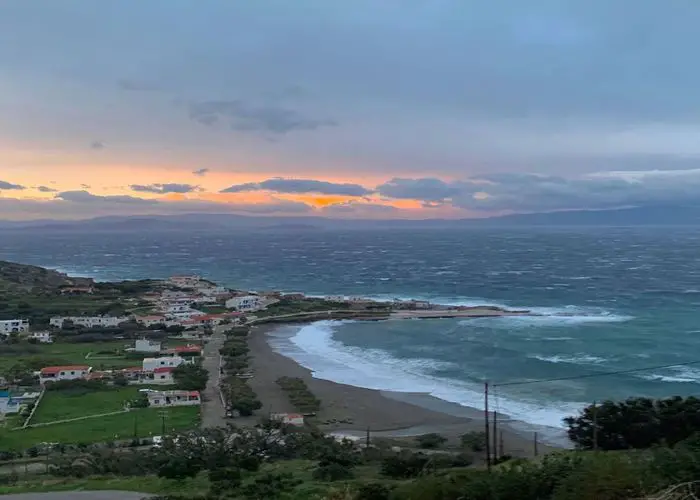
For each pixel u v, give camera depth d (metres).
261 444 47.72
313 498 29.66
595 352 87.94
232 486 34.69
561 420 57.03
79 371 76.19
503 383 72.19
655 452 24.09
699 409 42.12
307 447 47.88
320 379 76.81
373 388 71.94
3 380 74.00
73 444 51.59
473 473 25.89
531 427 55.28
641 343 93.94
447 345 96.75
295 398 66.75
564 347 92.12
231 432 51.78
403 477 37.44
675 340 95.94
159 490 34.91
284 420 57.69
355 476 37.84
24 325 111.06
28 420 59.41
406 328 114.81
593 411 41.81
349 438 53.19
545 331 106.81
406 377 76.94
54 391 70.50
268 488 33.47
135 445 51.25
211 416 61.09
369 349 96.12
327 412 62.47
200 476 38.34
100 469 42.00
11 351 92.88
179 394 66.75
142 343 94.94
